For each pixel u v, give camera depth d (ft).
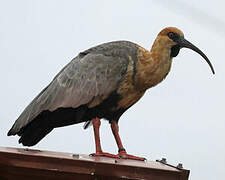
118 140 38.11
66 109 37.45
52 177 28.35
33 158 28.19
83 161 28.53
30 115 36.52
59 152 32.35
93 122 37.81
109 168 28.78
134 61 38.50
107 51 38.70
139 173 29.25
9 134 37.35
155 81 38.96
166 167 30.91
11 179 28.22
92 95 37.29
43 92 37.88
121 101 38.34
